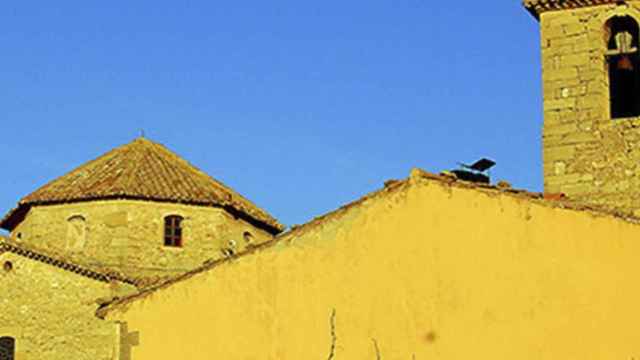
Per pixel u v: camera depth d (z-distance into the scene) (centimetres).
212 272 5153
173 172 9838
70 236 9438
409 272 4828
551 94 6309
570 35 6344
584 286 4522
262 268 5081
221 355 5053
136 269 9294
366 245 4928
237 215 9806
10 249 8675
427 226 4834
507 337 4603
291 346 4959
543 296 4575
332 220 5012
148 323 5191
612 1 6278
